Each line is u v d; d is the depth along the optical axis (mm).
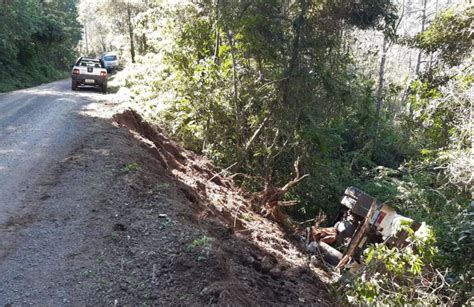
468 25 10695
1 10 23812
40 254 4254
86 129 9211
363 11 10227
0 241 4410
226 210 8000
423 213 13820
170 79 13094
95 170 6547
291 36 10344
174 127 12383
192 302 3725
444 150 10750
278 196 10531
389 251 6203
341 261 8773
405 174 18391
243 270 5125
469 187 9195
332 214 13719
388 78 29422
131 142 8508
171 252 4484
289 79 10375
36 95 15844
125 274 4070
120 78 19688
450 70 10680
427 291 6949
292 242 9180
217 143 12258
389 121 22391
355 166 19531
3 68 24062
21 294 3629
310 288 5938
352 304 6062
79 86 19578
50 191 5766
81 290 3766
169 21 13469
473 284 6375
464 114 9688
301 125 10766
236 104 11453
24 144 7969
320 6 10219
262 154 11734
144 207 5551
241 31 10281
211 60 11539
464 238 6805
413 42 12094
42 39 31781
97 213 5199
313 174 12586
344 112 11141
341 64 10609
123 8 25625
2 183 5969
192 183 8438
